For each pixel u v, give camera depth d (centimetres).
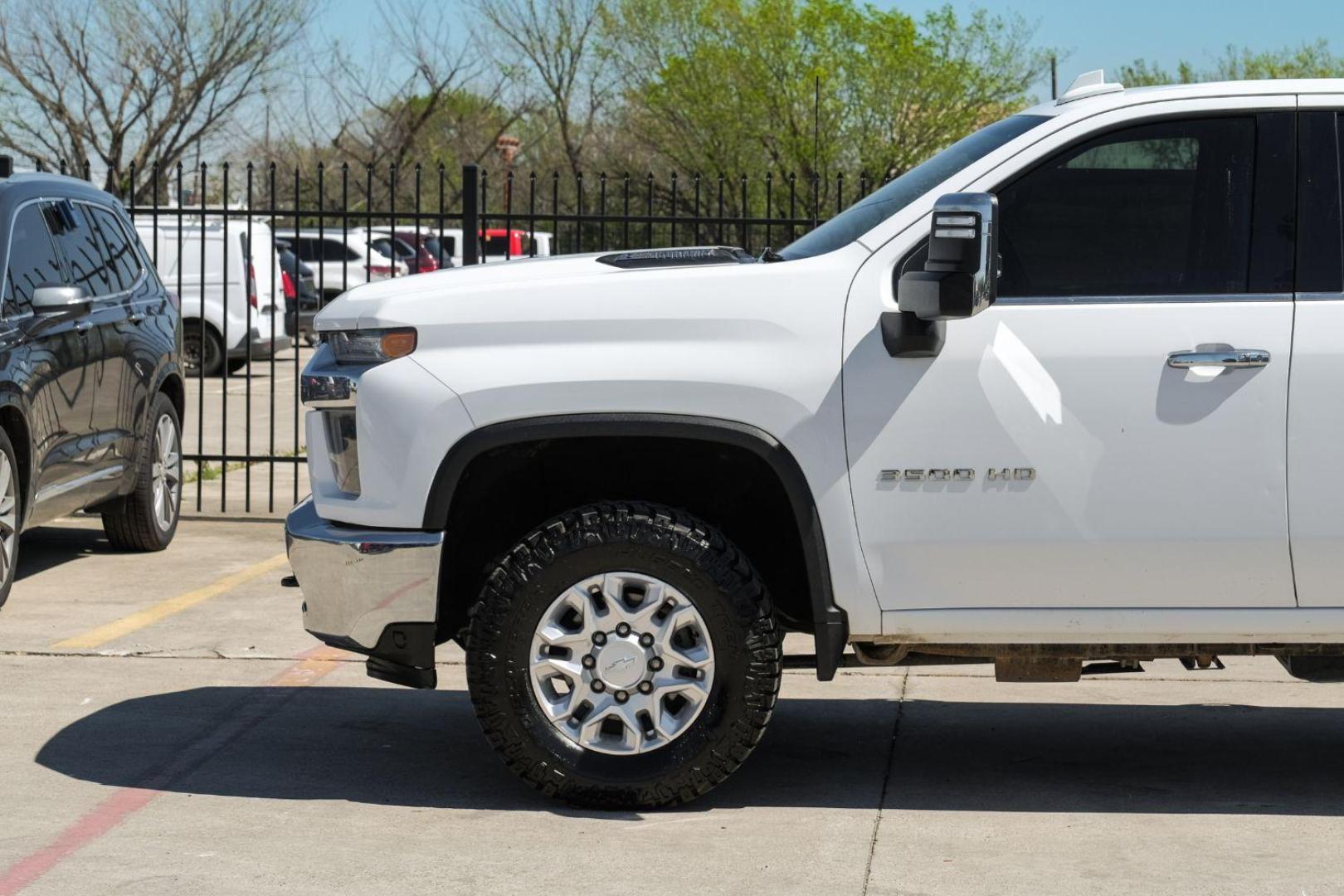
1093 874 418
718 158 3478
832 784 499
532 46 4209
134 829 448
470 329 450
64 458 772
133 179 989
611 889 403
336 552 456
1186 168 450
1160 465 439
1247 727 573
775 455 443
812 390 442
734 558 447
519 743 454
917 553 446
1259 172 448
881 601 449
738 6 3450
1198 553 441
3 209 761
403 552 450
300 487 1189
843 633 452
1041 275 448
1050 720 581
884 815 468
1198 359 436
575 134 4291
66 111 3659
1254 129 449
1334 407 436
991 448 441
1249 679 643
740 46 3444
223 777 498
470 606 503
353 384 457
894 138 3503
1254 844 444
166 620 723
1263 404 437
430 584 451
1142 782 504
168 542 916
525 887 404
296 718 570
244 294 2052
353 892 400
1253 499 438
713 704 450
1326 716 587
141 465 874
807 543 446
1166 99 452
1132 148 451
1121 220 450
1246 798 488
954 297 410
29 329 742
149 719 564
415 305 454
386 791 486
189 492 1157
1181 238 448
